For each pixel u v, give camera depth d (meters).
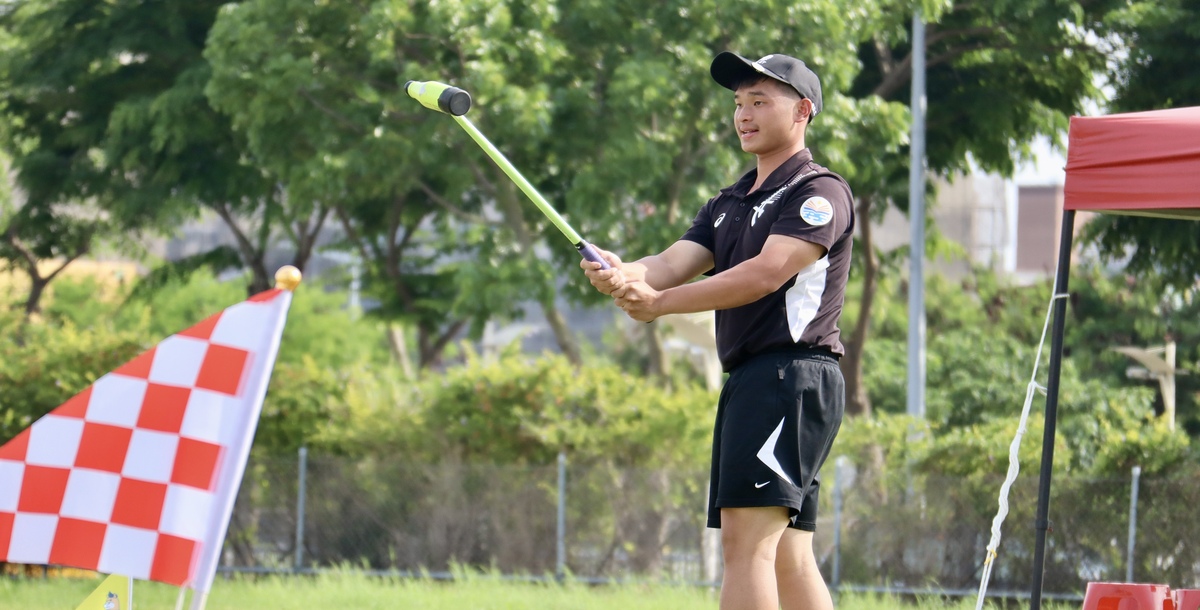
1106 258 52.91
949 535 33.25
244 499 36.59
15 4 64.62
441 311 73.19
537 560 35.25
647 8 48.19
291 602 28.88
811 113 13.32
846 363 67.12
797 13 46.06
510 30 47.44
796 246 12.45
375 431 37.19
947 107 60.59
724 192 13.89
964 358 67.81
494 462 36.97
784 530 13.65
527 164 52.84
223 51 48.91
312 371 39.38
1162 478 33.34
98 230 73.75
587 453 36.12
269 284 73.75
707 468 35.78
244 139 61.62
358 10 48.50
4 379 38.09
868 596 31.06
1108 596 17.67
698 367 70.62
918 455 34.72
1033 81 59.91
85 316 100.62
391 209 71.31
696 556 34.78
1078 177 17.78
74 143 65.50
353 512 36.31
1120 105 53.88
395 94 48.69
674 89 46.38
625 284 12.09
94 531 14.24
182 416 14.43
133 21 61.97
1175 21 50.25
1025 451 33.94
